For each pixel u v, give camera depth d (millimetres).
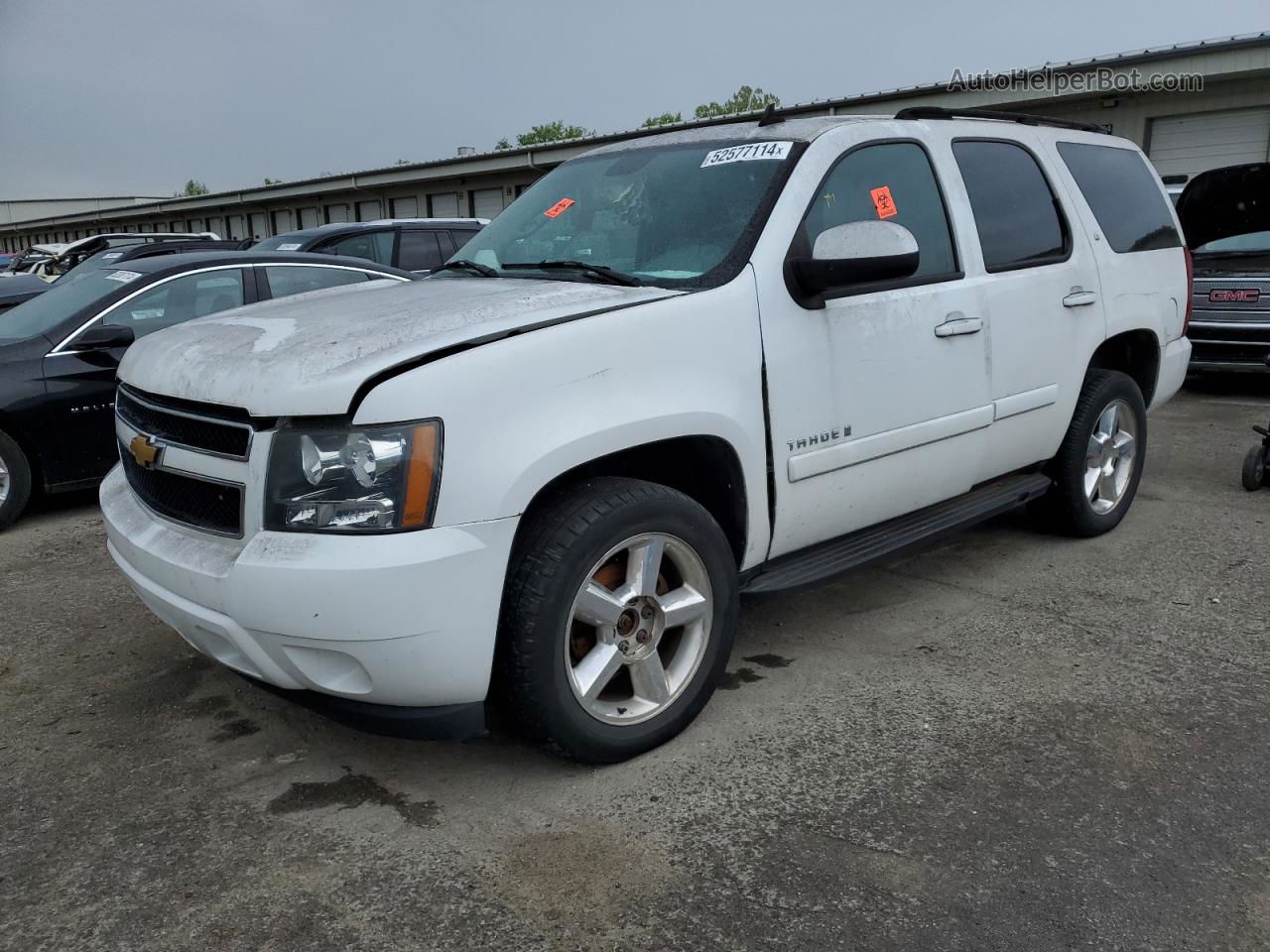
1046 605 4219
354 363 2508
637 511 2793
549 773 2967
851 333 3387
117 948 2256
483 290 3219
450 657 2523
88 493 6676
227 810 2801
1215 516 5445
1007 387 4086
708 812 2736
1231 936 2240
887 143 3723
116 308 6102
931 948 2209
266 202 37656
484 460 2502
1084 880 2432
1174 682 3479
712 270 3152
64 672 3744
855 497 3520
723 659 3166
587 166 4035
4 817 2783
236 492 2615
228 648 2697
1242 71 15453
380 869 2521
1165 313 5109
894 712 3297
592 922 2307
